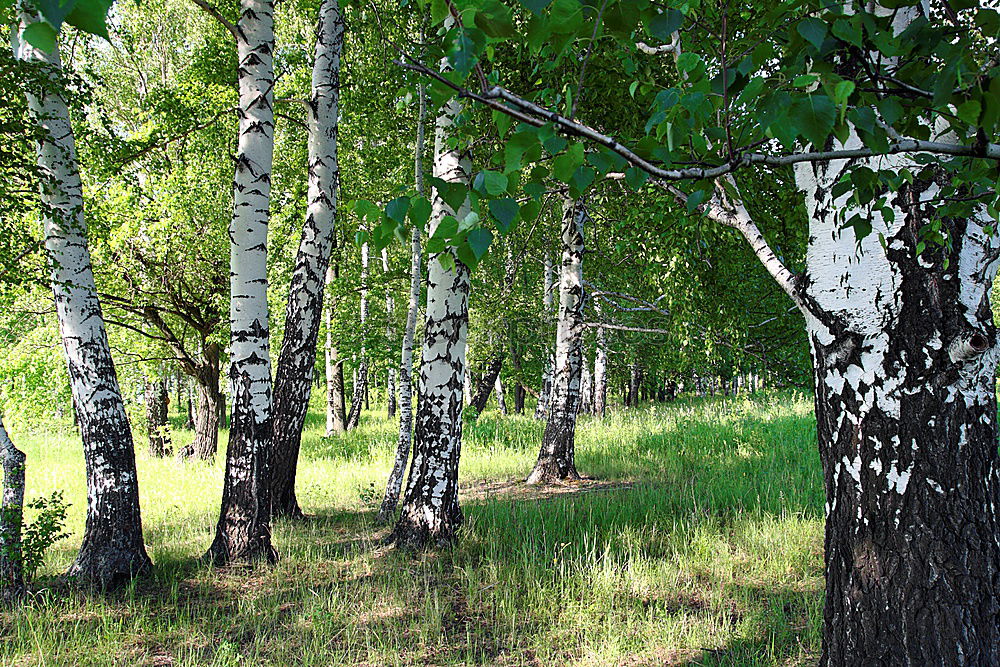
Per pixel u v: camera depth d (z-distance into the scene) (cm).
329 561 596
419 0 132
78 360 537
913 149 143
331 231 788
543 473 973
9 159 489
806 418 1339
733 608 479
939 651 257
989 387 263
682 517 686
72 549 675
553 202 980
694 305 779
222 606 497
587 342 1797
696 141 151
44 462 1366
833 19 144
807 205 293
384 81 888
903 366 264
